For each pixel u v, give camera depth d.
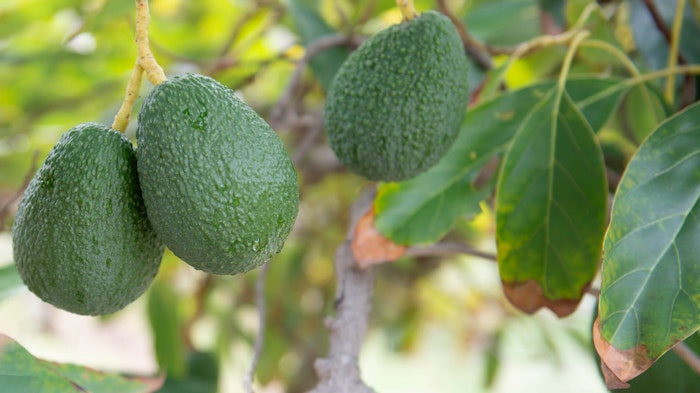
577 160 0.76
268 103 1.18
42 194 0.66
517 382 2.03
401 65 0.71
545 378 2.03
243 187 0.64
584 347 1.50
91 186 0.65
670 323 0.66
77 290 0.66
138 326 2.19
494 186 0.81
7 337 0.68
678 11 0.83
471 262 1.46
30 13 1.06
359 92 0.72
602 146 0.90
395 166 0.72
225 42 1.18
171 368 1.06
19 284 0.81
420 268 1.42
